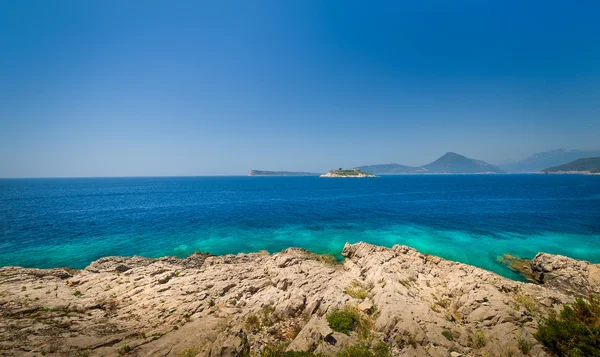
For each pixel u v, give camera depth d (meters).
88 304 17.09
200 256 29.55
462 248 33.53
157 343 11.15
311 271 23.06
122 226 47.47
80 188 159.75
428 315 13.28
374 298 16.27
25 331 12.12
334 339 11.09
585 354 8.94
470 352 10.55
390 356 9.99
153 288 19.89
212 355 9.23
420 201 81.81
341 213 60.31
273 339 12.52
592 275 21.95
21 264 29.62
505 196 93.88
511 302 14.74
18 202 82.06
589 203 72.12
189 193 119.44
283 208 68.75
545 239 37.03
